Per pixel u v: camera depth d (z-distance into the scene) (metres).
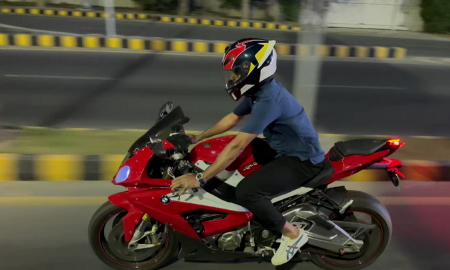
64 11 18.95
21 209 3.31
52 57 9.52
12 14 17.61
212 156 2.38
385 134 5.44
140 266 2.71
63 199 3.49
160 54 10.67
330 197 2.55
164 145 2.24
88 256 2.82
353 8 19.86
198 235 2.48
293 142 2.32
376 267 2.83
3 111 5.69
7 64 8.59
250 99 2.44
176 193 2.32
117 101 6.45
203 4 20.84
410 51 13.83
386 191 3.87
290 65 9.95
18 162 3.71
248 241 2.57
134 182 2.32
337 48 12.13
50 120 5.42
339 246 2.59
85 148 4.16
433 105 7.07
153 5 20.80
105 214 2.54
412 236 3.20
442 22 19.55
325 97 7.27
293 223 2.53
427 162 4.07
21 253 2.81
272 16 20.61
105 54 10.27
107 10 12.13
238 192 2.32
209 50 11.62
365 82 8.69
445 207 3.62
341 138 4.82
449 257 2.97
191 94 7.08
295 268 2.80
